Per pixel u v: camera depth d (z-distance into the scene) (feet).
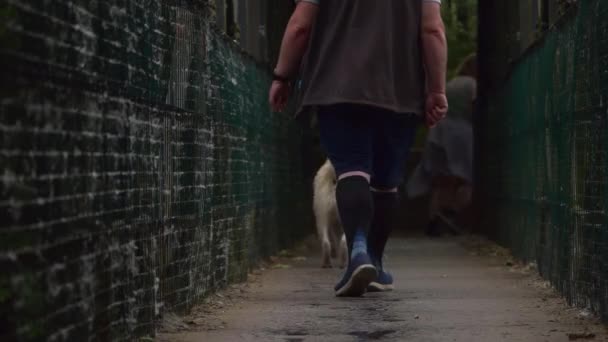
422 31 36.78
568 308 36.65
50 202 19.93
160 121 30.60
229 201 43.98
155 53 29.99
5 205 17.52
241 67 49.08
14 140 17.97
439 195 96.73
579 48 36.55
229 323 32.96
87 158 22.54
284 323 33.06
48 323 19.75
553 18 48.42
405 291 43.27
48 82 19.84
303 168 84.79
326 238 59.26
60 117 20.59
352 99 35.76
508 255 64.64
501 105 68.74
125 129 26.20
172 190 32.32
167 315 31.81
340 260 58.70
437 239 91.91
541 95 48.21
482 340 29.40
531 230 53.21
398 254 72.13
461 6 116.78
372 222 41.63
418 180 98.43
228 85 44.50
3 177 17.42
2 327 17.40
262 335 30.45
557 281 42.16
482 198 82.69
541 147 48.37
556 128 42.55
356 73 35.81
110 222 24.54
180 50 34.06
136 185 27.40
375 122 37.81
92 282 22.93
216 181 40.73
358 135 37.09
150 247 29.17
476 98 87.35
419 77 36.91
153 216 29.55
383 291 43.16
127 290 26.32
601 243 32.30
